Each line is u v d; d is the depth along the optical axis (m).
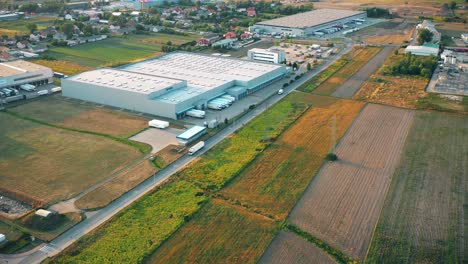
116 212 59.38
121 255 50.69
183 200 62.19
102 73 111.44
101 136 84.00
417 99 108.31
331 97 110.31
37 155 76.00
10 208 60.44
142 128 88.06
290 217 58.69
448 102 106.06
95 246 52.31
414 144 81.81
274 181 68.00
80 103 102.75
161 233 54.75
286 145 81.12
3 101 100.94
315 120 93.88
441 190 65.62
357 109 101.12
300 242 53.50
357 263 49.75
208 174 69.75
